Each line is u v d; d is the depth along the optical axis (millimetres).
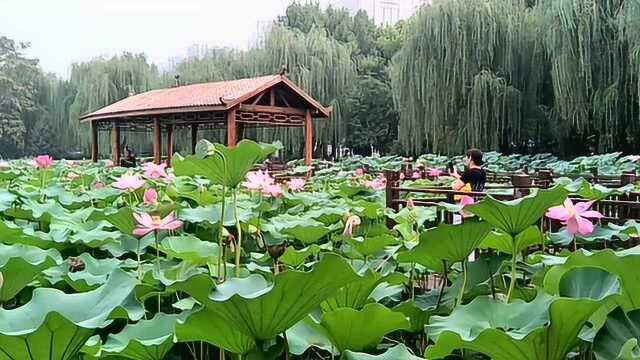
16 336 1009
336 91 19281
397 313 1312
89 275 1875
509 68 14547
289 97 12805
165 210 2293
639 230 2082
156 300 1863
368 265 2086
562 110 13242
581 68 12727
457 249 1628
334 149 20219
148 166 3822
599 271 1291
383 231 2947
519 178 5312
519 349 1103
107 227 2773
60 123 26078
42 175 6016
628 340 1027
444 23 14398
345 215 2820
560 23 12859
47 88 27359
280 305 1121
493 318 1329
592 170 9359
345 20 26078
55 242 2428
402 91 14984
